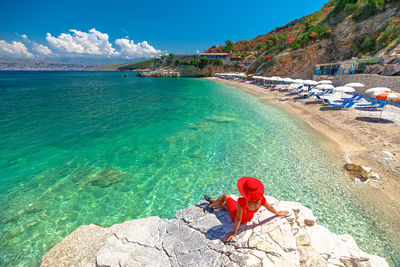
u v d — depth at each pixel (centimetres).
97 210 671
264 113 1883
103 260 382
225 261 339
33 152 1080
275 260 330
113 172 898
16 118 1755
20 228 589
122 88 4369
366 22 3250
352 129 1305
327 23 4412
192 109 2123
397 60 2034
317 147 1109
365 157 959
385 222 595
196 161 995
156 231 443
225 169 919
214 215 448
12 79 7812
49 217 635
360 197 703
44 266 391
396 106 1655
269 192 751
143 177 862
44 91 3812
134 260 375
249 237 373
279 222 404
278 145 1151
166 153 1081
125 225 479
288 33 8769
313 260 369
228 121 1638
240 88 3900
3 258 499
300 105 2098
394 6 2922
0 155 1039
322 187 770
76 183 813
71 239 449
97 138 1290
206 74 8112
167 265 356
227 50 9788
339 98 2167
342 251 416
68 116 1847
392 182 762
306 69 4191
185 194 757
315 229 466
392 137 1120
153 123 1612
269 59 5153
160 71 9025
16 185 789
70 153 1075
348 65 2686
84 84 5516
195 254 364
